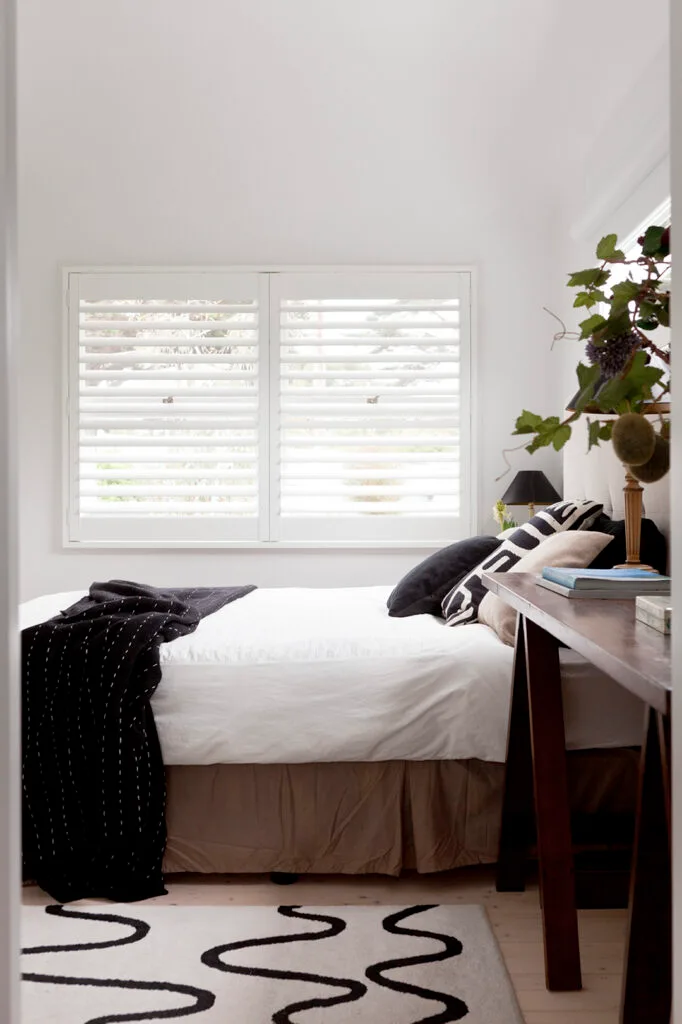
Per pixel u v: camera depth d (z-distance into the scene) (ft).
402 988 6.39
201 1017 6.03
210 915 7.66
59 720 8.17
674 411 3.44
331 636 8.79
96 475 16.97
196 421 16.99
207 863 8.30
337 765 8.32
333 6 14.05
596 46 12.60
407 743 8.13
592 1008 6.15
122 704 8.09
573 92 14.08
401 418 16.98
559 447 5.95
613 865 7.32
